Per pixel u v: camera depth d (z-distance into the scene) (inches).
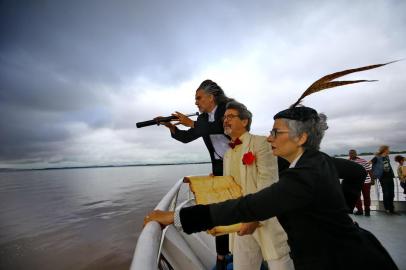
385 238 155.1
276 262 61.8
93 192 4097.0
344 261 34.2
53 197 3607.3
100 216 1995.6
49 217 2066.9
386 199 233.6
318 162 37.6
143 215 1946.4
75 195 3769.7
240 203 35.6
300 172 35.0
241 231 55.9
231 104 73.4
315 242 35.2
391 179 232.1
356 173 50.1
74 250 1170.6
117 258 1032.2
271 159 66.0
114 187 4945.9
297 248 37.1
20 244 1332.4
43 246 1270.9
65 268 959.0
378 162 236.4
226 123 73.7
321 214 35.1
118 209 2304.4
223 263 84.0
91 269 929.5
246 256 67.5
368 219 207.5
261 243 64.4
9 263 1032.8
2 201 3287.4
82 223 1774.1
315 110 41.9
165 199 67.4
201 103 87.7
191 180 61.9
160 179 6988.2
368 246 36.1
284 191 33.7
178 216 40.5
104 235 1412.4
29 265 1002.7
